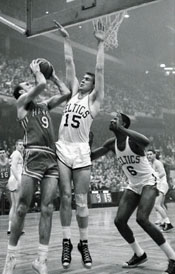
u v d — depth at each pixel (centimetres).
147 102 2914
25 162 368
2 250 570
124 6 482
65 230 406
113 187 1883
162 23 3006
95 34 429
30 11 600
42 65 390
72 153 405
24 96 374
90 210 1462
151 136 2922
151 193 430
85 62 2617
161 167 827
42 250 363
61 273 419
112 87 2756
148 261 488
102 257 516
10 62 2086
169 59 3259
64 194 401
